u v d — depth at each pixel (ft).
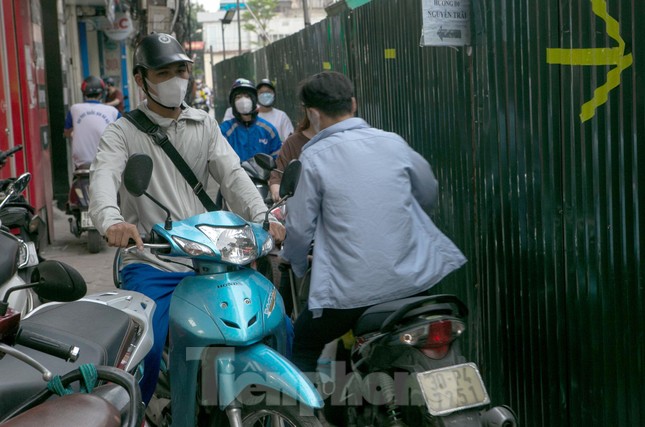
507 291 13.25
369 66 20.33
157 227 10.98
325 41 26.53
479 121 13.73
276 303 11.00
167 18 71.41
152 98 12.46
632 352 10.44
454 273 15.33
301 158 11.80
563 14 11.25
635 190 10.11
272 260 16.08
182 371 10.75
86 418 6.09
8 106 28.25
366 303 11.19
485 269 13.99
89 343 9.68
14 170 28.68
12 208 19.16
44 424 5.94
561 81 11.41
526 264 12.64
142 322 10.97
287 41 36.65
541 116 11.93
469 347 14.85
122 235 10.73
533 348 12.62
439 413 9.86
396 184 11.50
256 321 10.44
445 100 15.31
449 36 13.65
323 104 11.98
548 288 12.09
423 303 10.37
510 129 12.75
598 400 11.14
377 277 11.16
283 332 11.12
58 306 10.96
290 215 11.67
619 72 10.26
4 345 6.98
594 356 11.12
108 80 51.93
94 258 30.66
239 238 10.88
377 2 19.36
